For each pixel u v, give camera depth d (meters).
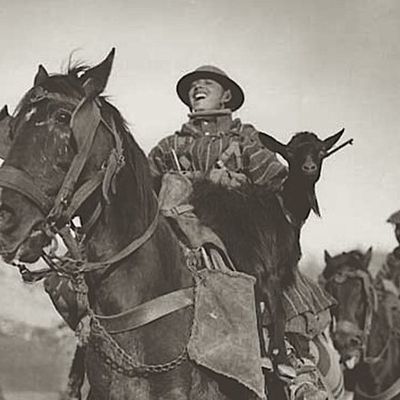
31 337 10.55
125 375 4.00
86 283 4.09
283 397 4.60
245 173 5.14
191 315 4.12
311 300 5.09
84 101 3.88
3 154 3.90
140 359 4.02
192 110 5.95
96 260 4.01
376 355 8.06
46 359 10.50
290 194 5.23
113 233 4.02
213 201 4.59
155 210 4.16
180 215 4.50
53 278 4.84
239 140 5.47
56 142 3.81
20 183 3.74
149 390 4.02
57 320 10.57
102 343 4.02
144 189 4.12
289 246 4.74
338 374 6.32
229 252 4.50
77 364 4.62
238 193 4.69
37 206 3.77
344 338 7.88
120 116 4.10
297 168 5.29
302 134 5.46
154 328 4.04
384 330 8.12
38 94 3.88
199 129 5.58
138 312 4.01
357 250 8.90
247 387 4.11
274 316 4.56
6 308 10.43
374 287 8.49
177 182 4.70
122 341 4.01
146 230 4.09
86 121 3.87
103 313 4.05
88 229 3.98
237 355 4.11
